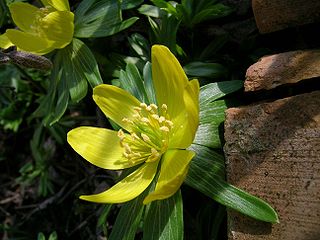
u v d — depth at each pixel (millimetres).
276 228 81
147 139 94
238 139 86
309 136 80
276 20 95
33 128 169
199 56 121
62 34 114
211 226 107
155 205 89
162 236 85
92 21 116
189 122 82
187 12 114
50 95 120
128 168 98
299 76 86
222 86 97
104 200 85
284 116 83
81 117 145
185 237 111
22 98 162
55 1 116
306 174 79
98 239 136
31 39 116
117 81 120
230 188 85
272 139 83
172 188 81
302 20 94
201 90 97
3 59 107
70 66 116
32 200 162
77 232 149
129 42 123
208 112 95
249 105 88
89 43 129
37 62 108
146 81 102
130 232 88
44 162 157
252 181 84
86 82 112
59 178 158
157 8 120
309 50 88
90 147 97
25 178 159
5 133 172
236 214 85
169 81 93
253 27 116
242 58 114
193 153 83
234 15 118
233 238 85
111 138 99
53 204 156
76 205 150
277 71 88
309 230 78
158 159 94
